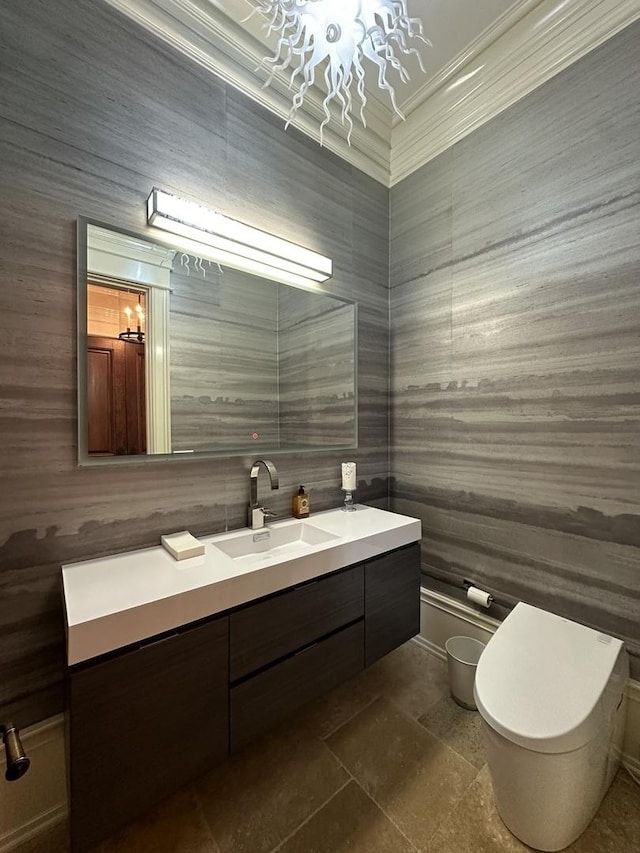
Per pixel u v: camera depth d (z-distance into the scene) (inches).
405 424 80.0
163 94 50.2
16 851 40.2
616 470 50.7
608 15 49.4
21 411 41.0
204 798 45.2
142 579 39.6
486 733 40.6
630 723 48.9
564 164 54.6
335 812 43.6
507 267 61.8
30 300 41.3
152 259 50.9
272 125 62.1
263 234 57.8
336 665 50.7
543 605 58.5
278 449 64.9
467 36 58.3
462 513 69.7
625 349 49.4
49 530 42.8
